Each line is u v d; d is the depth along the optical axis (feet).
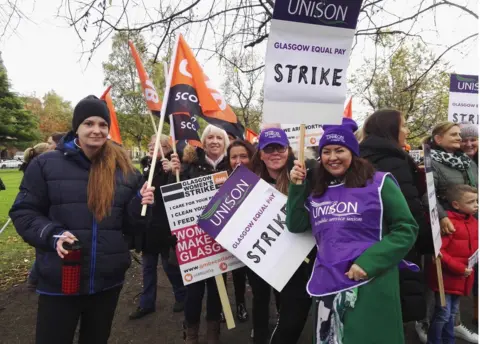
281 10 5.96
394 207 5.79
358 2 6.11
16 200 6.05
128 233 7.09
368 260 5.52
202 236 8.55
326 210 6.12
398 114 7.76
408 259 7.62
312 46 6.21
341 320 5.66
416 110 29.50
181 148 12.83
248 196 7.88
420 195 8.50
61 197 6.04
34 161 6.22
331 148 6.13
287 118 6.27
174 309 12.19
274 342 7.39
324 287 5.86
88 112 6.18
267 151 8.09
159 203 11.14
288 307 7.36
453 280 8.32
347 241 5.83
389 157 7.35
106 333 6.55
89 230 6.12
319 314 6.10
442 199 9.16
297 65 6.21
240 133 11.18
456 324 10.12
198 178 8.70
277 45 6.11
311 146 12.95
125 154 7.00
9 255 19.65
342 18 6.16
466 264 8.23
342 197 6.03
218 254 8.52
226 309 8.44
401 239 5.62
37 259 6.08
